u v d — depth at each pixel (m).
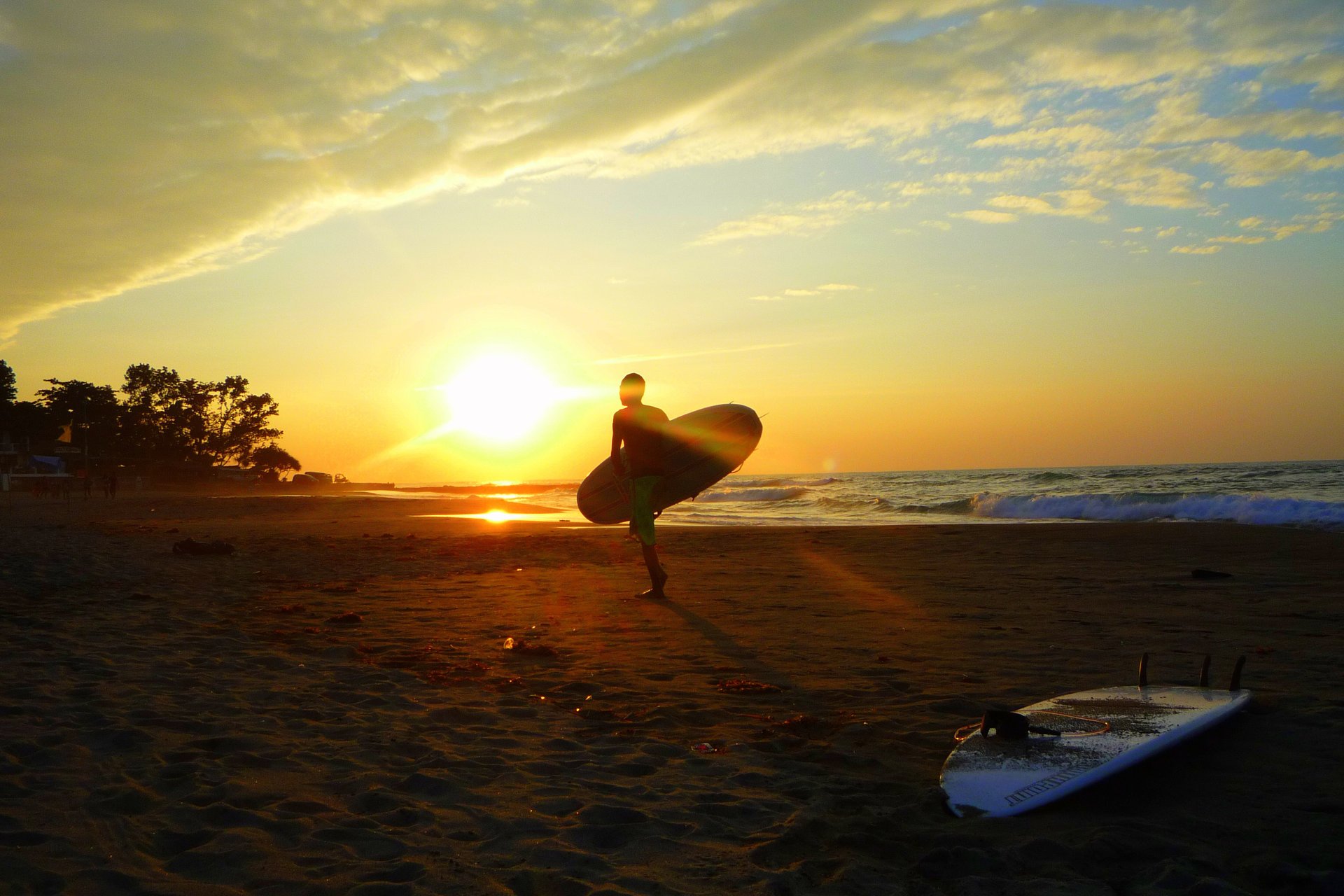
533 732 3.60
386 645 5.54
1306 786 2.88
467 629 6.16
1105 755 2.95
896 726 3.66
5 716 3.62
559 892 2.12
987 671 4.68
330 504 38.38
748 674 4.69
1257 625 5.95
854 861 2.31
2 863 2.16
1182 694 3.76
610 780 2.98
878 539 14.46
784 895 2.11
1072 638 5.58
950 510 24.20
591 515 9.77
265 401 98.56
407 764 3.14
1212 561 10.05
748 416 9.39
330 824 2.54
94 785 2.81
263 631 6.00
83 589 8.24
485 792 2.85
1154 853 2.34
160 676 4.49
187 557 11.70
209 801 2.70
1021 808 2.64
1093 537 13.48
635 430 7.62
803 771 3.10
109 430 91.56
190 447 94.56
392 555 12.42
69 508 32.28
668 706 4.01
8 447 76.56
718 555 12.30
